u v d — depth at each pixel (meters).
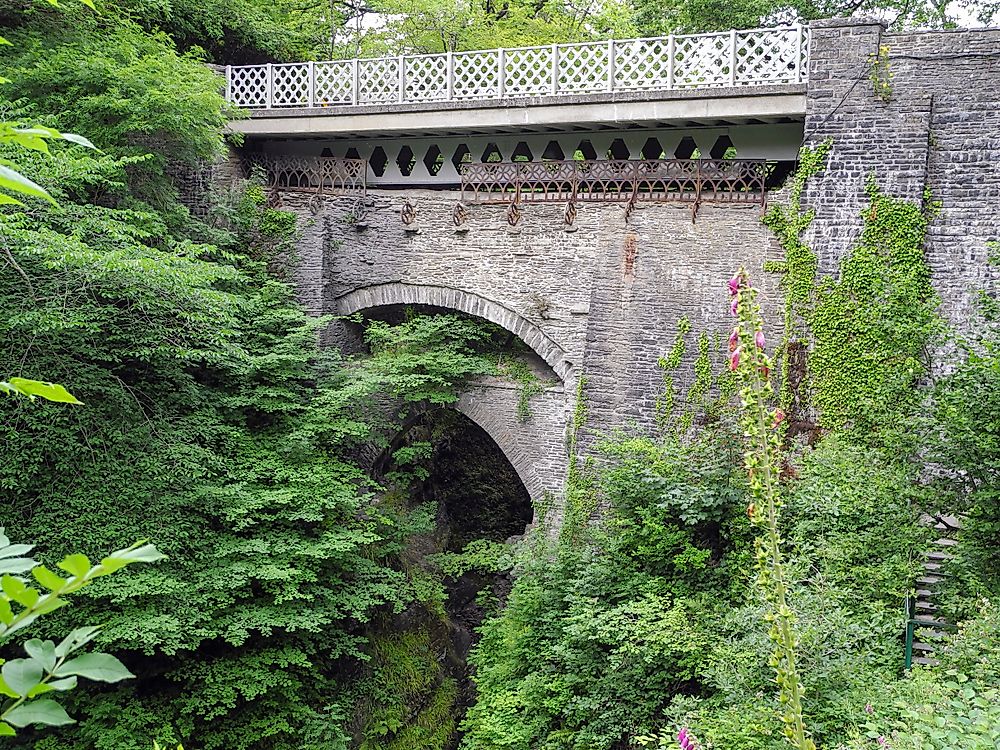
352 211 22.80
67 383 15.19
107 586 14.22
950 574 13.47
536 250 21.23
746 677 11.60
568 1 33.75
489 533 28.19
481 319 22.83
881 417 15.96
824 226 17.94
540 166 21.08
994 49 16.78
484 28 30.80
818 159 17.95
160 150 20.09
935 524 14.30
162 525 15.68
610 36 30.03
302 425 19.23
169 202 20.11
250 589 16.48
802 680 10.67
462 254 22.02
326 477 18.47
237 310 18.62
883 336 17.09
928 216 17.44
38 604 2.30
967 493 13.60
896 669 11.74
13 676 2.31
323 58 30.53
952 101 17.12
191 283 16.08
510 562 19.69
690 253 19.25
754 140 20.41
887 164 17.47
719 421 18.70
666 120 19.75
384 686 19.62
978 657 10.21
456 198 22.19
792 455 17.33
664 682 14.80
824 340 17.77
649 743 13.73
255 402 19.02
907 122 17.34
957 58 17.03
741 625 12.74
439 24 28.94
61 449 14.93
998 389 12.73
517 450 22.06
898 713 9.36
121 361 16.38
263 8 28.53
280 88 23.80
